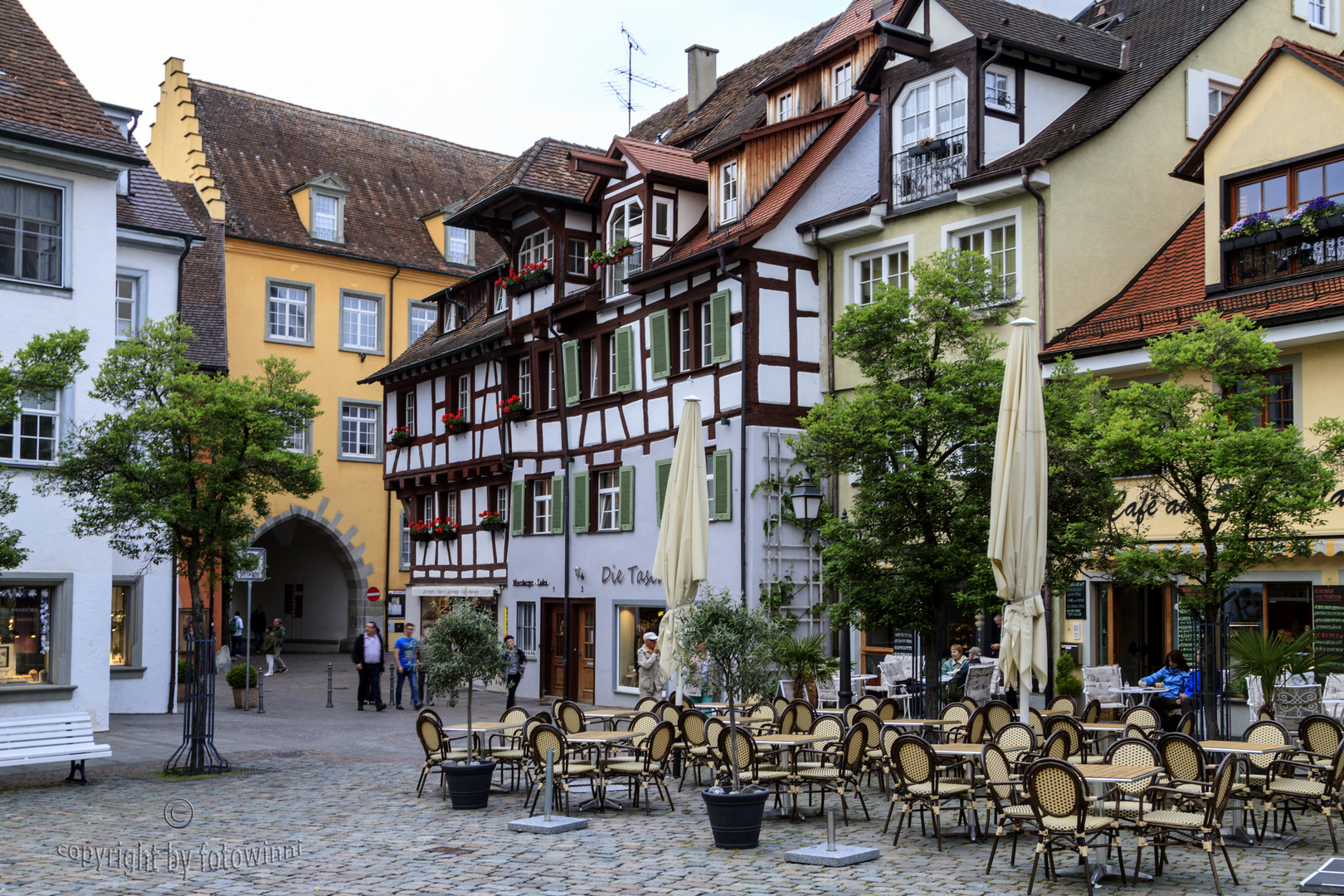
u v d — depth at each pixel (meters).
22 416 18.81
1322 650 16.50
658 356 25.73
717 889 9.20
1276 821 11.01
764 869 9.91
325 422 41.44
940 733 15.05
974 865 10.01
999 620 20.23
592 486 27.78
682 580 15.87
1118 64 22.42
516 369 31.42
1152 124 21.12
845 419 15.31
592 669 27.39
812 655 19.72
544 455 29.55
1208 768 10.95
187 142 40.72
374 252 43.19
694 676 12.25
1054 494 14.43
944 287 15.47
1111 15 24.92
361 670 25.14
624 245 26.56
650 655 21.70
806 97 26.38
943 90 21.52
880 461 15.48
